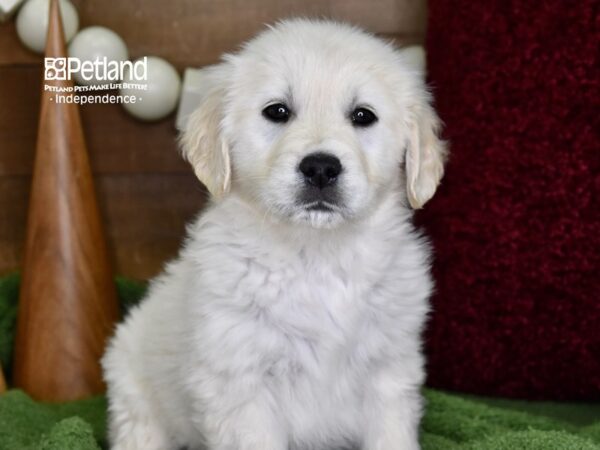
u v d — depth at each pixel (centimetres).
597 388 48
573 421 46
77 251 50
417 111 41
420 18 57
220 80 41
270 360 38
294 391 38
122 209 59
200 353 38
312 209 37
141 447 42
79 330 50
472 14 48
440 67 50
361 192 37
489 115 47
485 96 47
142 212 59
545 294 48
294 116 38
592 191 46
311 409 39
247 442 37
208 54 57
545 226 47
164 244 60
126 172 59
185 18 57
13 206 59
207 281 38
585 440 37
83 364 50
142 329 43
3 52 57
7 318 54
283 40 40
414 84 41
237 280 38
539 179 47
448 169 49
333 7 57
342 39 40
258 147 38
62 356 50
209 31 57
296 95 38
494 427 43
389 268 39
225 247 39
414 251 41
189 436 41
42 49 55
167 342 41
